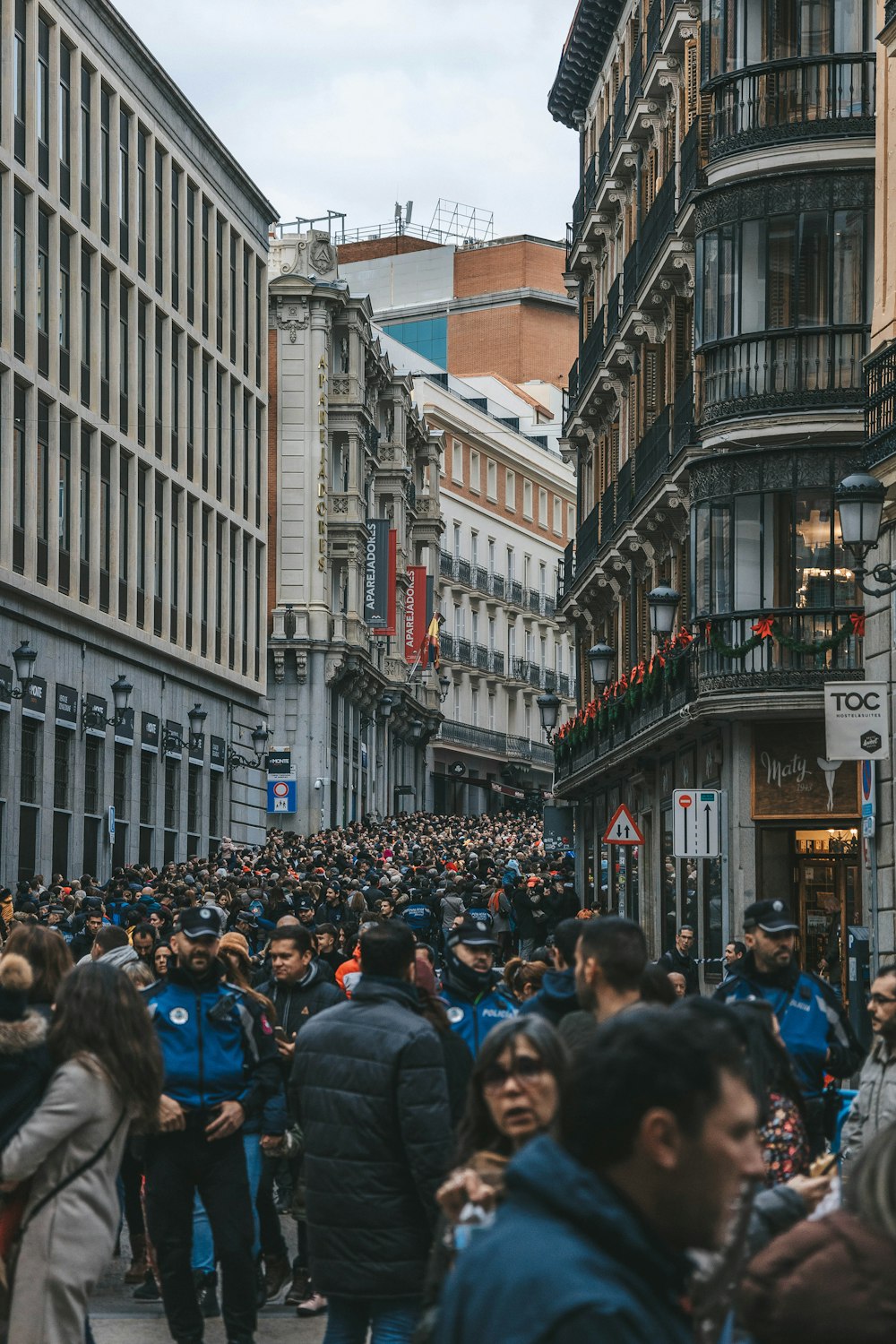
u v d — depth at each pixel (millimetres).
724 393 34500
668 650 37281
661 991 7980
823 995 10305
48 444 48469
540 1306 3217
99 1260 7742
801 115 34000
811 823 33969
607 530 49188
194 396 62156
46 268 48531
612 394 50156
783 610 33188
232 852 50000
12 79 45812
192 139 61812
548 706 48375
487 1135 6387
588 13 51906
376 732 88000
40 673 47125
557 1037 6332
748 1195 5008
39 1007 9305
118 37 54219
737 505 33906
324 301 76000
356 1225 8070
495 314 122250
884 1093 9117
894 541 23844
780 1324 3697
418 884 37719
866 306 33469
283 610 74875
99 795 51188
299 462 75688
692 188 36531
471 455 108625
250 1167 11148
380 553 80000
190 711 58031
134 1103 7820
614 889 49500
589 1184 3420
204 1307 11375
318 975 12914
